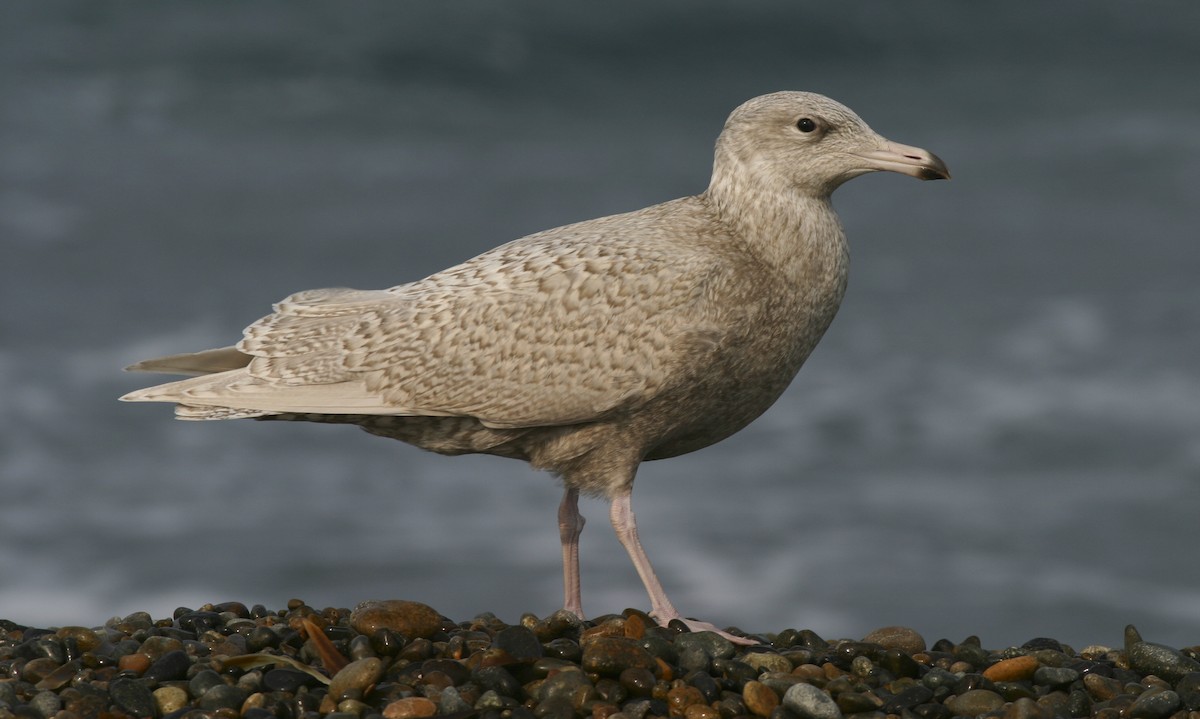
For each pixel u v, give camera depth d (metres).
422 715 6.23
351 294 8.33
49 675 6.85
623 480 7.94
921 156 7.68
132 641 7.26
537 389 7.68
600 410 7.64
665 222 7.99
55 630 7.80
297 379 7.91
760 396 8.02
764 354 7.81
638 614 7.56
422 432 8.10
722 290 7.63
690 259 7.68
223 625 7.82
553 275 7.74
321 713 6.39
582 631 7.39
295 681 6.68
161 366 8.27
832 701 6.38
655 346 7.57
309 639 7.18
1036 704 6.36
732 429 8.23
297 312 8.25
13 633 7.71
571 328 7.64
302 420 8.13
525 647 6.89
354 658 6.92
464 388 7.75
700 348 7.56
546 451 7.94
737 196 7.88
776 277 7.75
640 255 7.71
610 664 6.64
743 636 7.88
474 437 8.02
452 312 7.81
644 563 7.87
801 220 7.81
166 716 6.33
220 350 8.27
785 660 7.08
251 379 7.95
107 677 6.83
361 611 7.36
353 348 7.91
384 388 7.82
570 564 8.31
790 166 7.80
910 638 7.78
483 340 7.72
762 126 7.85
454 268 8.16
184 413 7.91
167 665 6.86
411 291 8.12
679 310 7.58
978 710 6.59
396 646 7.03
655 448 8.12
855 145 7.77
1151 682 6.98
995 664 7.21
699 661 6.93
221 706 6.44
